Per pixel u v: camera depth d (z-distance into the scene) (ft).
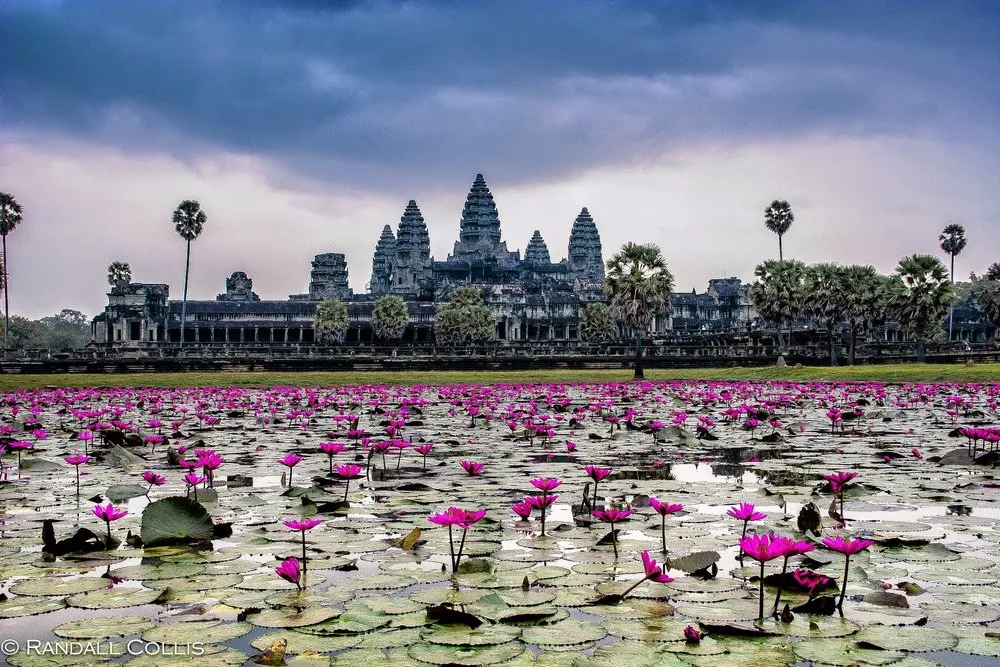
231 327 565.53
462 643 24.12
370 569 31.89
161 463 62.39
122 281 575.79
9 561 33.09
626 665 22.59
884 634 24.67
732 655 23.22
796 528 37.70
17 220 388.78
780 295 330.95
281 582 29.91
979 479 51.13
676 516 40.73
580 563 32.40
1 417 108.27
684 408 119.55
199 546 35.04
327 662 22.81
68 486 51.11
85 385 215.10
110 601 27.84
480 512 30.86
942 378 197.57
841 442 72.43
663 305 247.70
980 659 23.00
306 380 230.89
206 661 22.80
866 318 309.83
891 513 41.27
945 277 286.87
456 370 300.61
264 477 54.44
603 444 72.28
